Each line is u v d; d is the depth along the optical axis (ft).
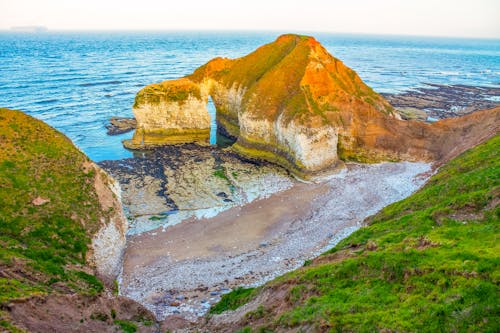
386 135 223.71
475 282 55.31
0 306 67.05
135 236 146.51
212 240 143.95
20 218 110.83
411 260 68.08
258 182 195.93
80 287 94.48
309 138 200.03
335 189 185.16
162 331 92.89
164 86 258.78
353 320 56.90
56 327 73.15
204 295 111.14
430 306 54.24
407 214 108.27
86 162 140.05
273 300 79.00
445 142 214.69
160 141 254.88
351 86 258.16
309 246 135.44
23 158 127.75
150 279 120.88
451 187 111.04
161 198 176.14
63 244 111.55
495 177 104.01
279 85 237.66
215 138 279.28
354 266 74.08
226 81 282.97
